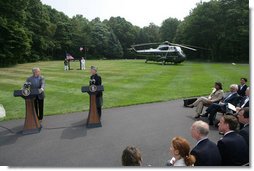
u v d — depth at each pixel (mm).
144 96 15992
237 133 5398
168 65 42562
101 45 89500
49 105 13672
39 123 9805
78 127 10125
